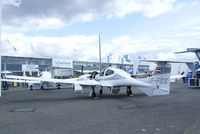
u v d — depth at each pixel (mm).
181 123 8617
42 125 8578
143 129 7758
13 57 45594
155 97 17203
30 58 48844
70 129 7926
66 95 20297
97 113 11023
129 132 7398
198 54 23516
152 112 11055
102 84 18219
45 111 11820
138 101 15133
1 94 21875
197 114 10422
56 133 7434
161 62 15711
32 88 29984
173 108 12141
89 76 19953
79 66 60531
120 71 18000
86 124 8664
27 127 8273
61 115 10625
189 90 22953
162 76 15594
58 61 41750
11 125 8633
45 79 18594
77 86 18359
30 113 11281
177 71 36750
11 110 12281
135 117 9875
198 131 7434
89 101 15641
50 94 21766
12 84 36188
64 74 38812
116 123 8750
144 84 16094
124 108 12383
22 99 17578
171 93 19938
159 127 8016
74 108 12688
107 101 15422
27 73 39906
